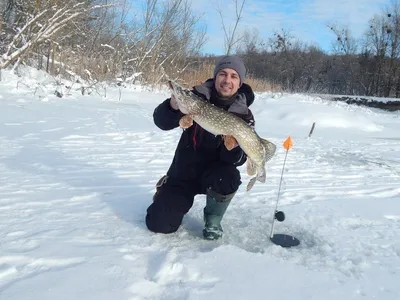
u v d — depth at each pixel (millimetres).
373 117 12938
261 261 1893
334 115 9703
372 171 4410
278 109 10109
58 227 2188
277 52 35125
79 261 1784
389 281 1847
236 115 2188
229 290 1630
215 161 2273
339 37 33531
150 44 14375
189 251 1989
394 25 29188
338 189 3535
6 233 2047
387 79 29625
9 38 10328
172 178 2291
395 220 2750
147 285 1621
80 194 2820
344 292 1705
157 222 2180
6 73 9070
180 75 14195
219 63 2189
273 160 4664
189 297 1550
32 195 2723
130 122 6355
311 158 4961
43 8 10117
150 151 4496
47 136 4777
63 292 1516
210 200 2215
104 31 14258
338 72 34250
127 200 2775
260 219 2619
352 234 2443
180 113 2094
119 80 12641
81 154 4086
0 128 4938
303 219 2654
